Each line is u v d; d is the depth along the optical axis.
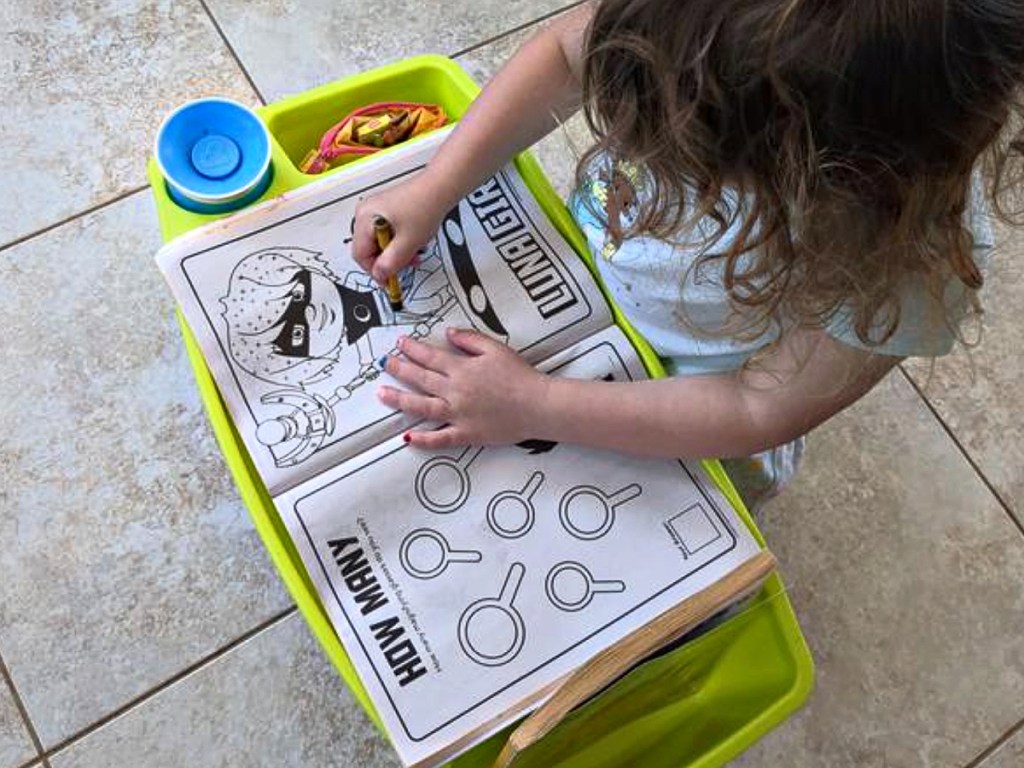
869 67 0.43
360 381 0.69
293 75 1.10
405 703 0.62
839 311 0.56
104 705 0.88
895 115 0.45
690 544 0.67
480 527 0.66
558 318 0.72
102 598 0.91
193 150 0.72
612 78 0.49
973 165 0.49
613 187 0.60
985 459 1.03
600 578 0.66
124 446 0.95
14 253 1.00
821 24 0.43
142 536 0.93
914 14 0.42
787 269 0.52
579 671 0.59
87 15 1.09
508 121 0.69
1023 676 0.96
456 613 0.64
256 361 0.69
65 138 1.04
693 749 0.68
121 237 1.02
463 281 0.72
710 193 0.50
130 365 0.98
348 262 0.72
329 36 1.12
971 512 1.01
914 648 0.96
